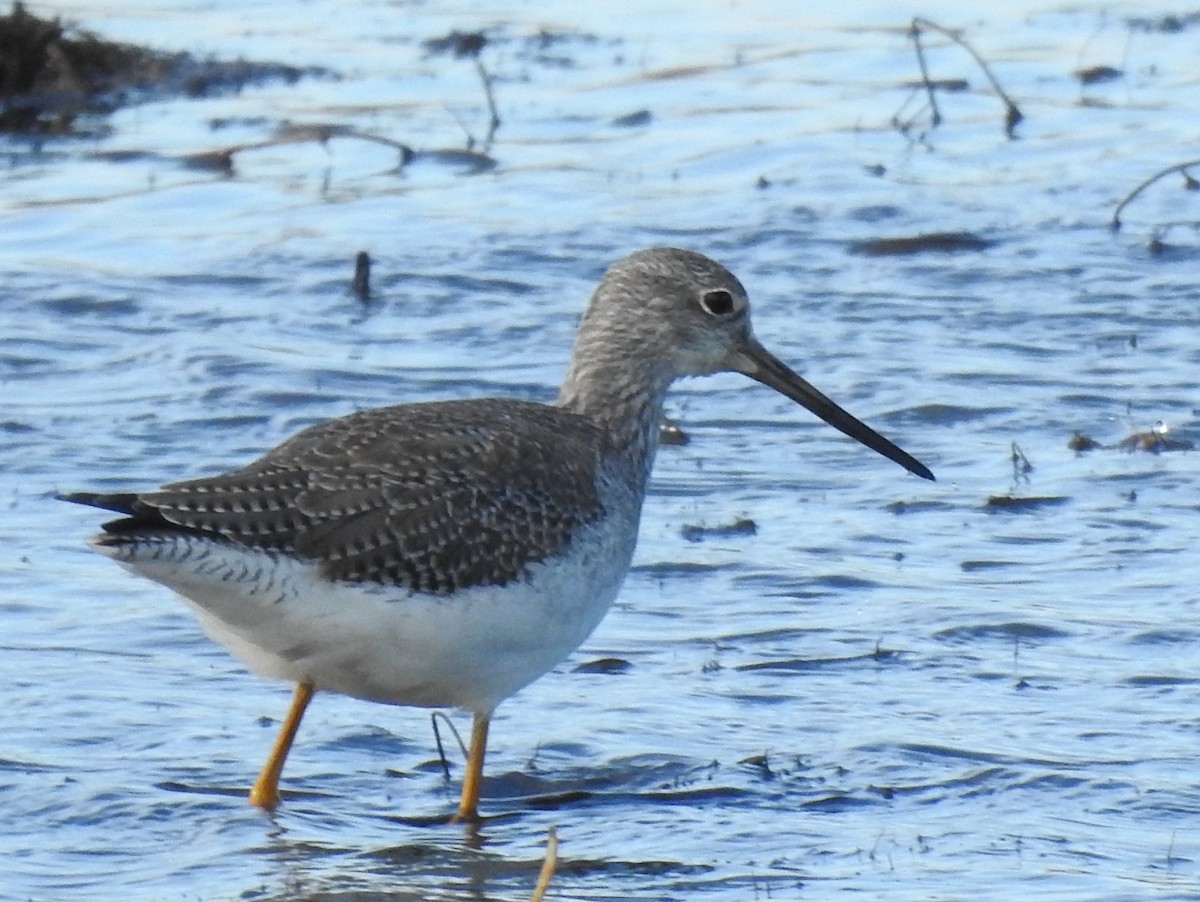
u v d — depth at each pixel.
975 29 28.56
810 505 14.47
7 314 18.14
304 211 21.17
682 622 12.54
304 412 16.16
